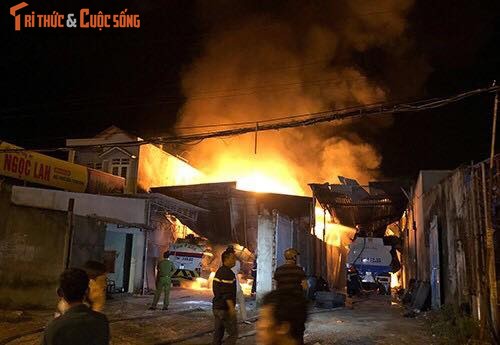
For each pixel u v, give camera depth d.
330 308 16.31
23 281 13.30
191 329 10.66
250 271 24.77
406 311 15.11
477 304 9.62
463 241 10.80
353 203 27.39
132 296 18.27
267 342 2.50
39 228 13.74
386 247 26.94
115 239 20.22
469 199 10.25
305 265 20.95
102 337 3.16
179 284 23.62
